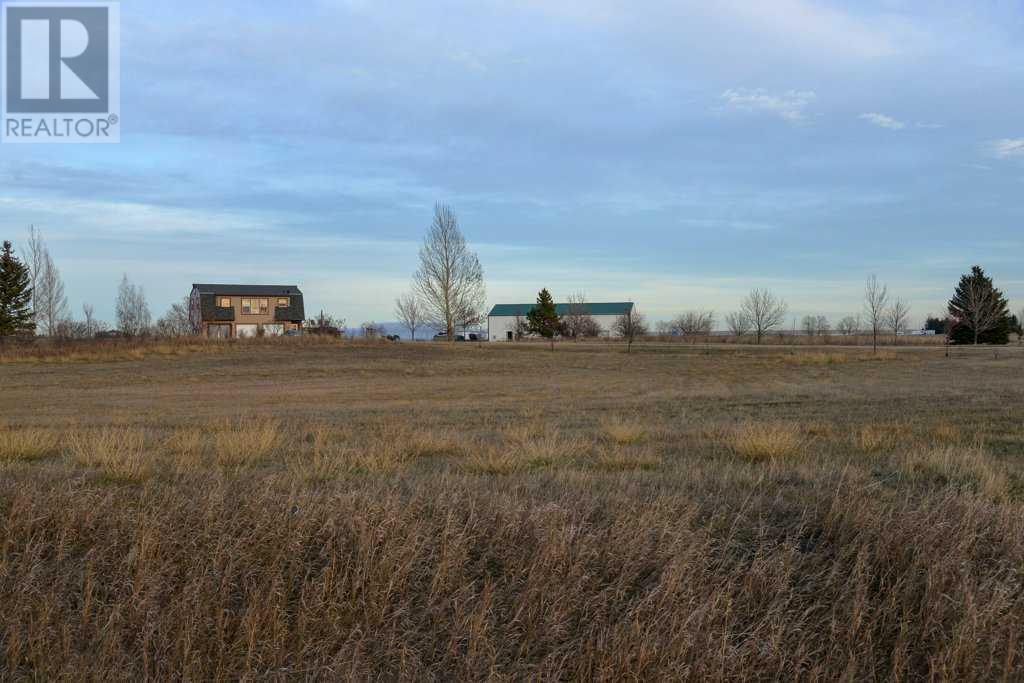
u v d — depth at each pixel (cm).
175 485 692
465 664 452
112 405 2022
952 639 464
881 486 700
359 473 830
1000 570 522
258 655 461
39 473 761
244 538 552
